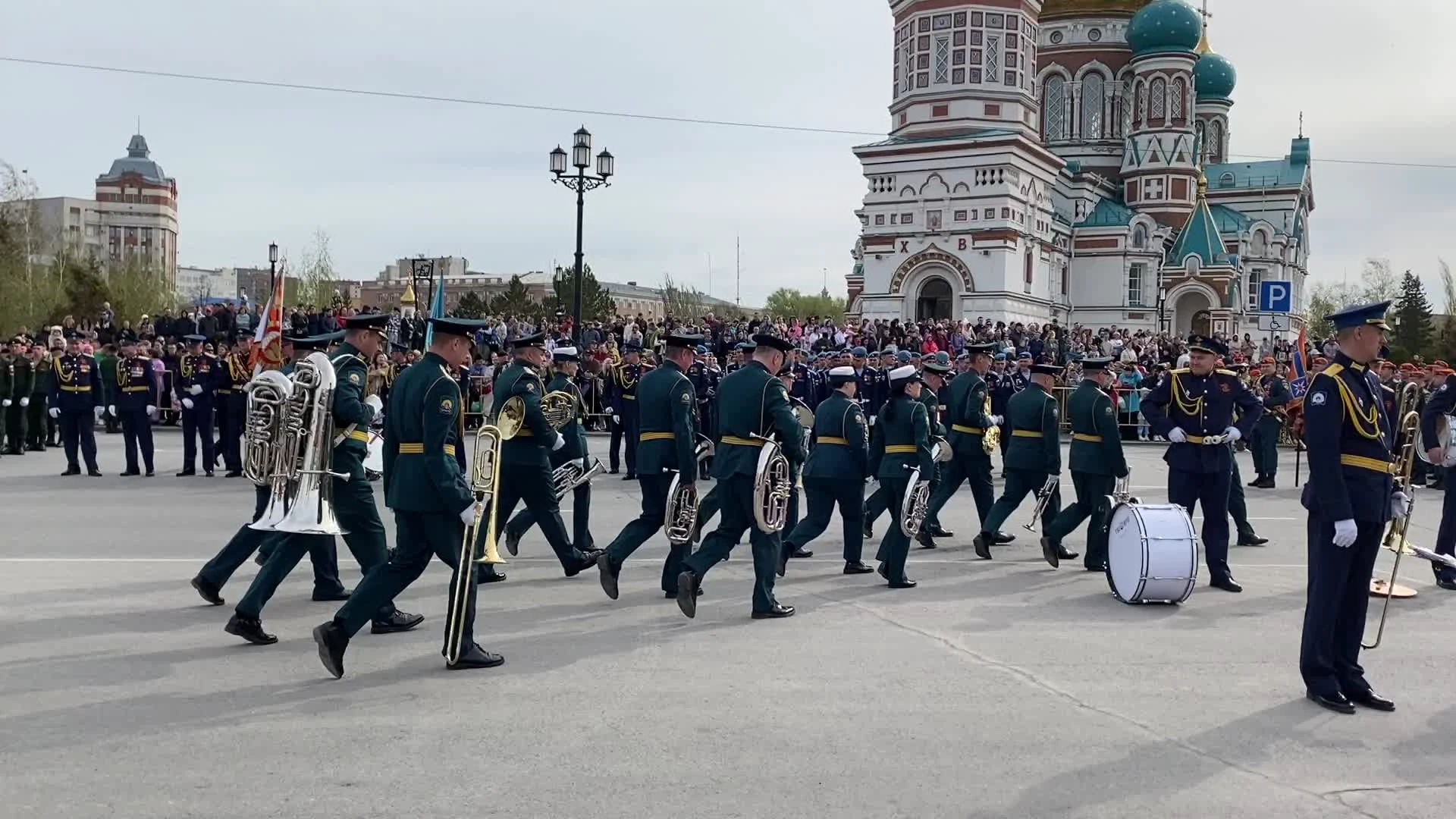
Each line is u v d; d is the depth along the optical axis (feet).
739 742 20.31
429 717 21.50
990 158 174.19
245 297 126.00
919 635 28.89
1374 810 17.76
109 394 76.13
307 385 27.27
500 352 85.15
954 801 17.74
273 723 21.09
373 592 24.17
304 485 27.17
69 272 205.98
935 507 44.45
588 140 92.17
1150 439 107.76
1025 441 41.57
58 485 58.59
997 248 174.19
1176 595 33.01
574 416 39.81
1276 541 47.83
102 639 27.14
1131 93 231.91
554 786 18.07
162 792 17.63
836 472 36.35
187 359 67.92
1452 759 20.27
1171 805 17.75
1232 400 36.73
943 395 47.75
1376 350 24.25
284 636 27.84
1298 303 262.26
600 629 29.09
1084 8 234.99
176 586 33.45
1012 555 42.96
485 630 28.89
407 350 78.33
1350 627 23.80
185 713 21.63
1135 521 33.09
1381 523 23.97
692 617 30.17
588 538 39.14
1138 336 153.79
